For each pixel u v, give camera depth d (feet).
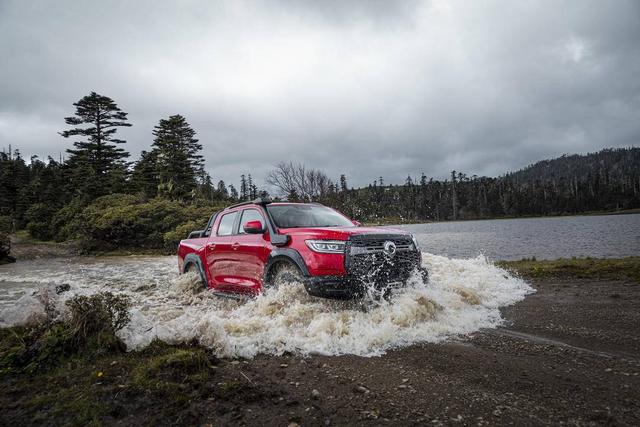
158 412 7.97
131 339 11.13
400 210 425.28
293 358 11.47
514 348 12.23
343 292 14.51
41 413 7.81
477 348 12.28
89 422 7.54
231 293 20.04
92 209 80.94
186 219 65.57
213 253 21.50
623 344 12.31
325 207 22.21
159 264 42.19
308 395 9.02
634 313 15.88
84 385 8.91
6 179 168.66
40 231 93.15
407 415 8.11
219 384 9.31
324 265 14.89
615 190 529.45
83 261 47.11
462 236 109.50
